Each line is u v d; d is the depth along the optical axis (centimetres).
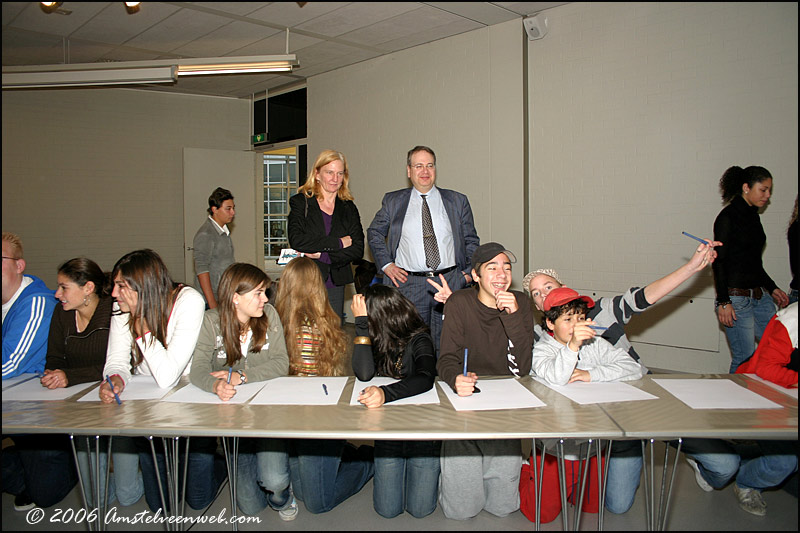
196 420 174
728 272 332
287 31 529
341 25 516
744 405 184
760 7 376
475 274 228
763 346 219
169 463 200
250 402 192
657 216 430
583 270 475
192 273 767
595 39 455
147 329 213
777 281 376
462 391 195
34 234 690
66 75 505
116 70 505
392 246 363
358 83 650
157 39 548
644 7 428
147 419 176
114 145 740
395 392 191
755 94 380
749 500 227
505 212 519
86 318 238
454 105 554
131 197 754
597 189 462
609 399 191
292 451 238
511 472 220
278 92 772
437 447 224
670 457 284
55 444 236
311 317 242
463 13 486
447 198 361
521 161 503
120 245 747
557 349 219
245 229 802
